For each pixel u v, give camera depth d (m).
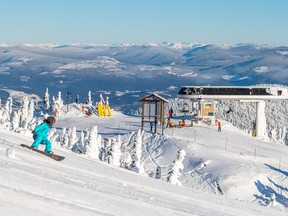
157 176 55.69
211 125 112.50
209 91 121.44
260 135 126.44
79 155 22.75
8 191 6.21
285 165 80.69
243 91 124.94
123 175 17.27
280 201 63.38
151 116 95.38
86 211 6.36
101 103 136.88
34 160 12.82
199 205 12.67
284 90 127.25
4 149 13.74
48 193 7.22
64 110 140.62
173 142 87.38
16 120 80.62
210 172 71.69
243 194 65.06
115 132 105.69
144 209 8.30
